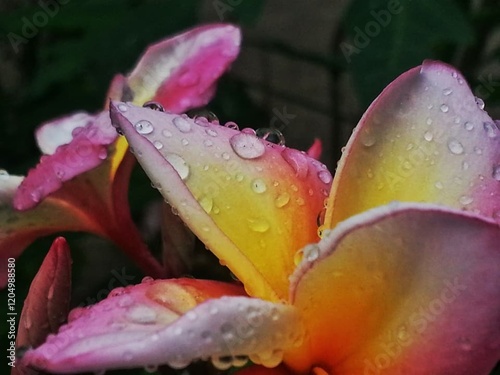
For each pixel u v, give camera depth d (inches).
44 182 6.1
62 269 5.8
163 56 7.2
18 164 15.5
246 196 5.4
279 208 5.4
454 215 4.3
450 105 5.3
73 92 15.3
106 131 6.2
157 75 7.1
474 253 4.4
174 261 6.2
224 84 15.4
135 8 12.4
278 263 5.2
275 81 25.4
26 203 6.1
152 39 12.2
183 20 12.2
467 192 5.1
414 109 5.3
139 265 7.3
